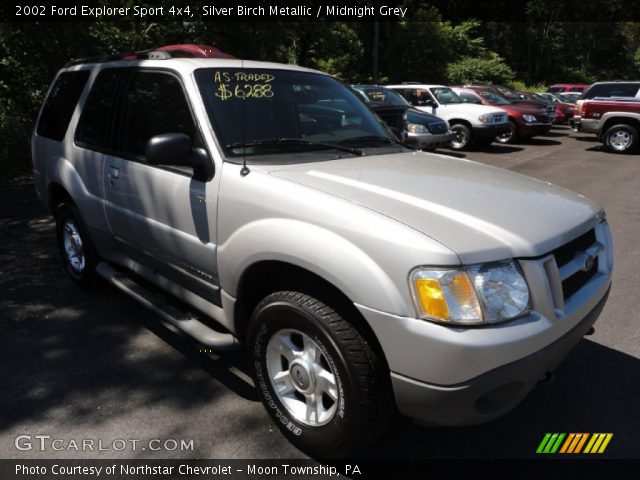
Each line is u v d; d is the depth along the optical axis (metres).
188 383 3.23
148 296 3.55
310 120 3.43
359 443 2.37
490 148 14.78
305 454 2.64
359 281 2.16
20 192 8.12
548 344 2.22
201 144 2.96
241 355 3.56
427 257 2.05
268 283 2.79
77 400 3.05
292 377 2.60
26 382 3.21
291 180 2.59
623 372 3.38
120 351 3.58
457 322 2.03
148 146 2.70
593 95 14.43
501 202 2.55
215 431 2.81
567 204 2.72
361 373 2.24
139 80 3.56
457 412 2.12
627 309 4.30
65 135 4.28
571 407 3.03
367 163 3.03
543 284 2.20
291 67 3.71
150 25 11.55
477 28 41.91
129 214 3.52
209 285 3.01
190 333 3.06
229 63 3.38
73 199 4.12
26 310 4.15
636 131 13.22
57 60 9.63
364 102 4.02
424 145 11.73
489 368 2.05
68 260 4.60
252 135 3.05
